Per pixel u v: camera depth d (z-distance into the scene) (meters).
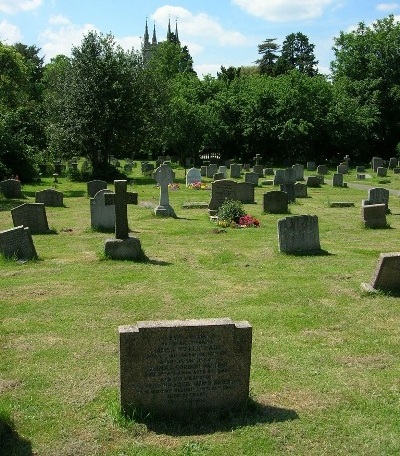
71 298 11.37
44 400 7.00
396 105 66.25
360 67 69.56
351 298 11.45
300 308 10.80
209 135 61.22
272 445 5.98
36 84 68.94
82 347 8.77
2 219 22.59
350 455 5.82
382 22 68.56
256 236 18.61
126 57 42.59
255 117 62.97
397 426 6.41
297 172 43.00
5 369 7.94
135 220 22.02
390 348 8.82
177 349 6.40
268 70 90.56
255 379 7.59
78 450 5.87
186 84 71.75
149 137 45.28
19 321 9.98
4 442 6.01
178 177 44.19
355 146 64.88
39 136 49.19
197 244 17.27
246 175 37.44
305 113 61.25
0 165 36.09
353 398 7.07
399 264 11.65
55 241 17.58
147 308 10.76
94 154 42.59
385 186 38.59
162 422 6.39
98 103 41.00
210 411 6.57
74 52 42.09
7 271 13.58
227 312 10.54
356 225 21.31
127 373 6.35
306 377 7.70
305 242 15.93
